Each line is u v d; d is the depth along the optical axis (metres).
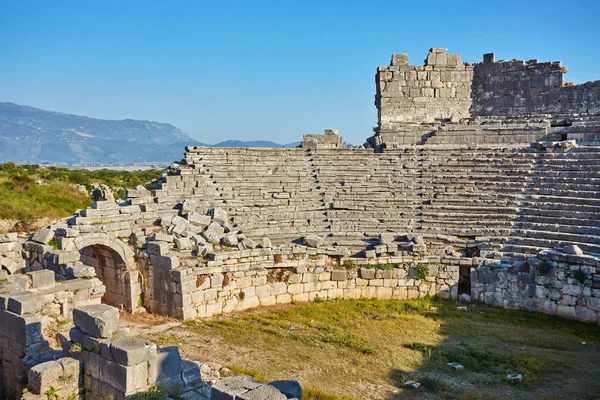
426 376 16.19
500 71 37.47
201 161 31.23
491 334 20.80
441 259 26.59
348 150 35.16
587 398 14.62
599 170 27.95
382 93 37.56
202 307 23.50
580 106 35.09
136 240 24.55
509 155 32.38
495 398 14.46
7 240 22.75
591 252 23.50
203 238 25.66
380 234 27.75
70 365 12.78
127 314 23.73
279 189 31.11
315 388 14.82
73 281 18.77
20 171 46.97
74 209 39.94
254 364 17.11
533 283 24.44
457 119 35.97
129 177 58.91
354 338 19.64
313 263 26.22
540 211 27.30
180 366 13.20
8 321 15.21
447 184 31.58
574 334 21.12
